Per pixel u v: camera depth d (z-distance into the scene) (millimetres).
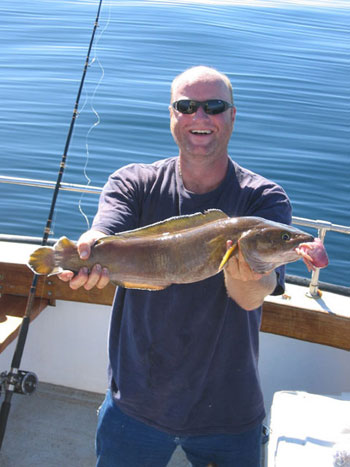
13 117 6367
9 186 4875
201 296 1295
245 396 1356
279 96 7840
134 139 5969
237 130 6406
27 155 5406
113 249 1200
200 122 1258
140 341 1348
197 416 1354
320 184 5184
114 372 1410
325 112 7320
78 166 5242
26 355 2102
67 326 2066
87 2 14664
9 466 1763
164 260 1215
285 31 12992
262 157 5707
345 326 1817
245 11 15266
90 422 1970
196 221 1245
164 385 1343
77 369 2098
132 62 9023
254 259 1191
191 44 10547
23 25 11336
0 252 2068
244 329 1327
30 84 7637
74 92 7402
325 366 1916
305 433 1470
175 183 1355
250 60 9766
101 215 1312
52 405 2033
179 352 1322
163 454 1401
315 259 1138
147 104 7043
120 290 1407
